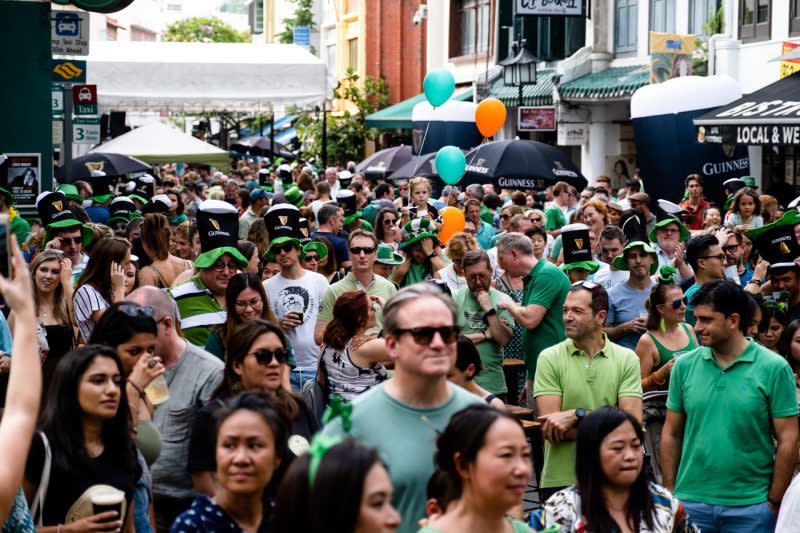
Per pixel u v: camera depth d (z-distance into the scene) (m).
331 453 4.55
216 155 38.19
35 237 15.05
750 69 29.34
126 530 6.88
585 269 13.54
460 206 23.66
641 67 34.72
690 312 12.02
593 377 9.50
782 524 7.82
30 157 20.48
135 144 37.59
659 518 7.00
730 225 16.98
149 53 33.66
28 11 20.52
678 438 9.19
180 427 8.20
